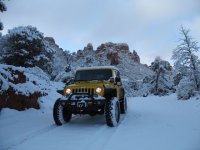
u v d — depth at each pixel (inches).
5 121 338.6
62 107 327.3
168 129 275.7
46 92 582.9
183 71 940.0
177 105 572.7
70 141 236.5
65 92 324.8
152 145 213.6
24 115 394.9
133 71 4768.7
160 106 564.7
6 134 263.7
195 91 869.8
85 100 302.4
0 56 938.7
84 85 319.9
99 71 378.6
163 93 1689.2
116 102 316.2
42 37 989.2
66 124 331.9
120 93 407.5
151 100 837.2
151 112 445.7
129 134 259.4
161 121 332.8
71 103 307.0
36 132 277.9
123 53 5772.6
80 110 309.4
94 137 250.2
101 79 369.4
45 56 984.3
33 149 211.5
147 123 321.7
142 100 842.8
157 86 1717.5
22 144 227.5
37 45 967.0
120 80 424.8
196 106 505.4
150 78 1814.7
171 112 432.1
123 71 4569.4
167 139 231.1
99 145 219.9
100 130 283.0
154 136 245.6
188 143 214.1
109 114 297.4
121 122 336.2
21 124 324.8
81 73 382.3
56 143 230.4
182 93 870.4
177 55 947.3
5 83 391.9
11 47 933.8
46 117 396.2
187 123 307.4
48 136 259.4
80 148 211.5
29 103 446.6
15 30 936.9
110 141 232.2
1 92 377.7
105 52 5349.4
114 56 5078.7
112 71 377.1
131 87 2102.6
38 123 336.2
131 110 486.6
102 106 315.9
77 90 317.1
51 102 534.3
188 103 605.6
